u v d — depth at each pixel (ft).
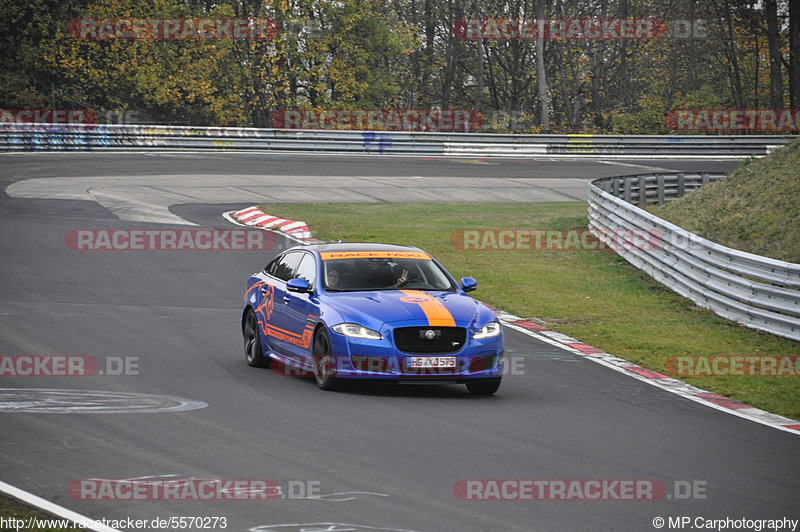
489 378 123.44
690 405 125.90
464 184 445.78
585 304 207.51
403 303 124.98
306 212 327.26
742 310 195.11
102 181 378.94
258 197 368.48
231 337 159.02
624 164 556.92
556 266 251.60
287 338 133.08
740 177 304.30
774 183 280.92
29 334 149.59
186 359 139.44
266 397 116.06
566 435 102.73
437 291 133.28
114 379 122.52
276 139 534.78
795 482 88.17
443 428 102.83
